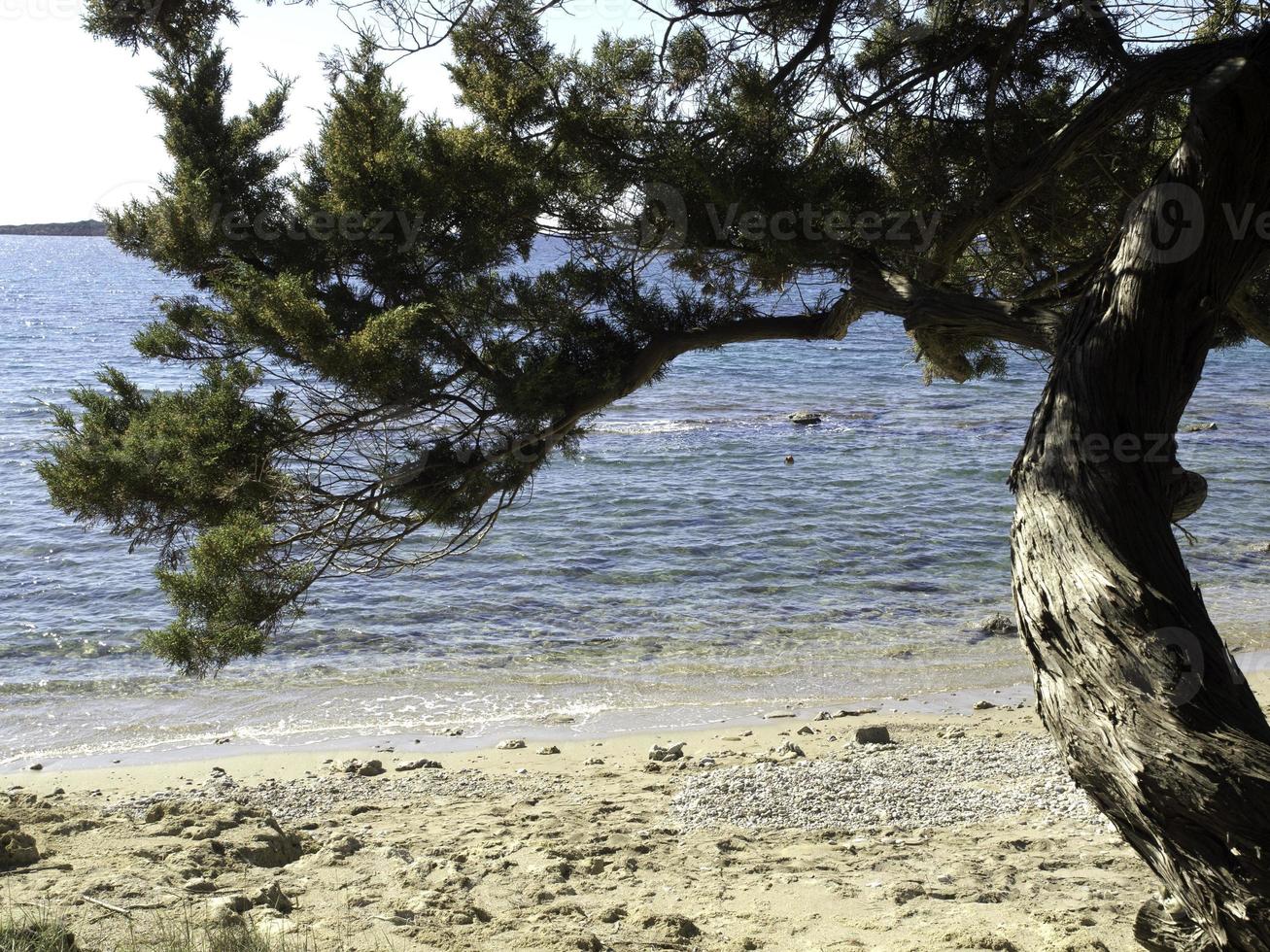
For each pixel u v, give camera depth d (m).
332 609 16.41
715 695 13.48
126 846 7.05
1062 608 3.13
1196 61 4.43
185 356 5.45
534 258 5.71
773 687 13.78
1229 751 2.68
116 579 18.19
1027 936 5.65
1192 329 3.63
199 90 5.38
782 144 5.44
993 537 21.34
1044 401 3.70
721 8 5.66
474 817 9.16
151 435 5.13
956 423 35.97
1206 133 3.66
